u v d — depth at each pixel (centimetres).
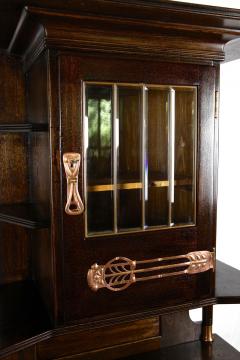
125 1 73
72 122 81
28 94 108
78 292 87
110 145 86
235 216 148
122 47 83
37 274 109
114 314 91
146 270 92
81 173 83
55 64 79
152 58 87
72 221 84
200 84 92
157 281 94
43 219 87
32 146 107
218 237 146
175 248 95
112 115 85
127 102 87
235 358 114
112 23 79
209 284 100
